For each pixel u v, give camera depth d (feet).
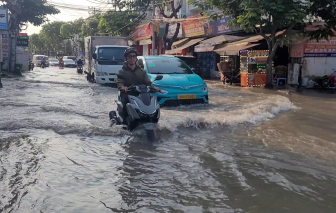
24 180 13.26
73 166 15.06
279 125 24.03
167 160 16.14
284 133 21.72
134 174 14.24
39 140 19.03
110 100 34.88
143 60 36.52
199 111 28.73
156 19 84.99
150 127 20.20
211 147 18.43
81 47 192.95
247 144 19.07
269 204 11.56
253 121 25.11
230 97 39.22
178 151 17.63
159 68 35.04
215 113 27.09
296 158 16.57
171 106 31.30
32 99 35.01
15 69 83.82
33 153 16.70
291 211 11.07
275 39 51.47
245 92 45.21
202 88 32.30
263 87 52.60
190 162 15.87
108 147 18.20
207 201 11.75
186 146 18.60
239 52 57.21
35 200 11.56
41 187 12.65
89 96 38.78
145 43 112.98
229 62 65.26
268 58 51.75
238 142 19.51
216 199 11.91
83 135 20.53
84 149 17.70
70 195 12.03
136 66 22.49
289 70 55.47
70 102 33.37
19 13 94.07
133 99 20.74
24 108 28.89
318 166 15.42
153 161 15.97
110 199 11.79
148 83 22.57
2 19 75.72
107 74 54.70
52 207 11.07
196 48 76.54
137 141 19.47
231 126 23.61
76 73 98.78
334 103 35.45
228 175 14.21
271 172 14.58
